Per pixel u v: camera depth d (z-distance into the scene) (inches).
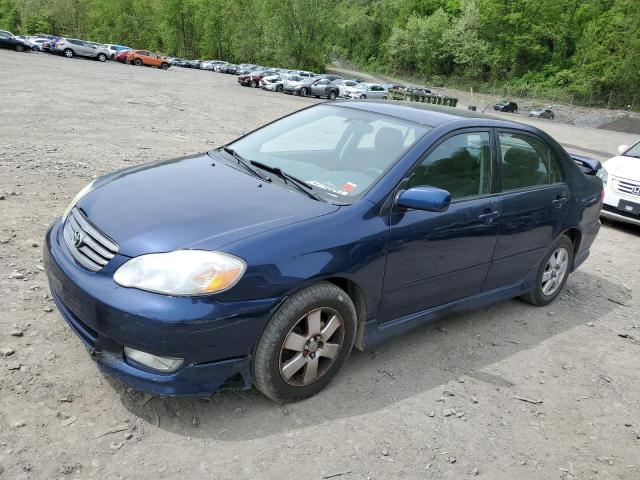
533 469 112.5
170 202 118.5
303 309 111.6
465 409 127.8
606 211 330.6
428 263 137.0
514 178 163.2
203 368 103.1
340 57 4365.2
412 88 1670.8
